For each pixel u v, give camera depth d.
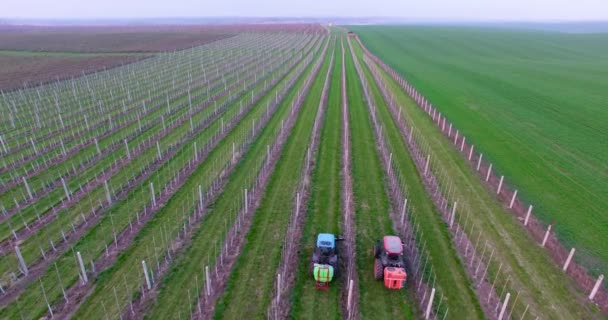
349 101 45.38
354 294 15.84
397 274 15.46
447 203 23.23
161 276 16.55
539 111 43.53
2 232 19.81
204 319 14.37
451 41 126.69
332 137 33.88
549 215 22.08
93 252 18.16
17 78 57.81
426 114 41.50
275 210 21.98
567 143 33.56
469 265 17.80
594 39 138.62
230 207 22.23
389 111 41.75
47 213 21.59
